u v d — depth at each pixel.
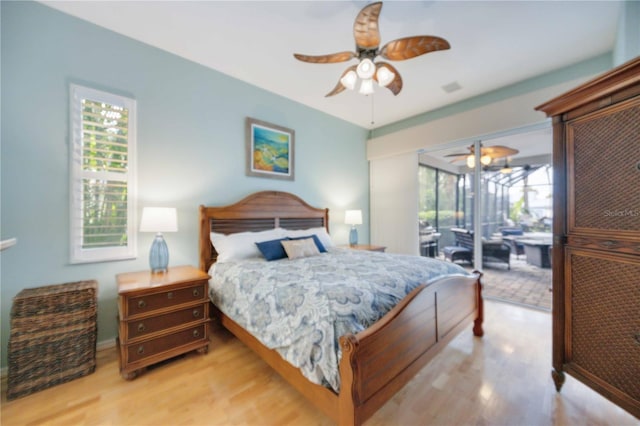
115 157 2.28
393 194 4.43
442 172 3.94
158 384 1.72
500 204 3.40
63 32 2.04
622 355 1.30
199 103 2.77
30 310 1.65
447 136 3.63
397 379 1.40
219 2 1.93
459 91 3.32
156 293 1.88
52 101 2.00
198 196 2.77
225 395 1.62
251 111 3.20
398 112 4.04
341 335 1.26
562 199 1.58
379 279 1.72
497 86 3.19
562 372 1.60
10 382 1.58
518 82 3.09
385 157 4.53
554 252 1.62
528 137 3.17
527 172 3.19
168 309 1.94
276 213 3.35
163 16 2.08
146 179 2.43
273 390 1.67
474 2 1.91
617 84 1.27
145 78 2.42
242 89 3.11
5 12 1.84
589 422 1.39
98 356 2.07
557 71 2.82
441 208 3.96
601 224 1.38
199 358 2.05
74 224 2.08
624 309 1.29
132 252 2.34
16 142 1.87
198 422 1.40
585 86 1.38
